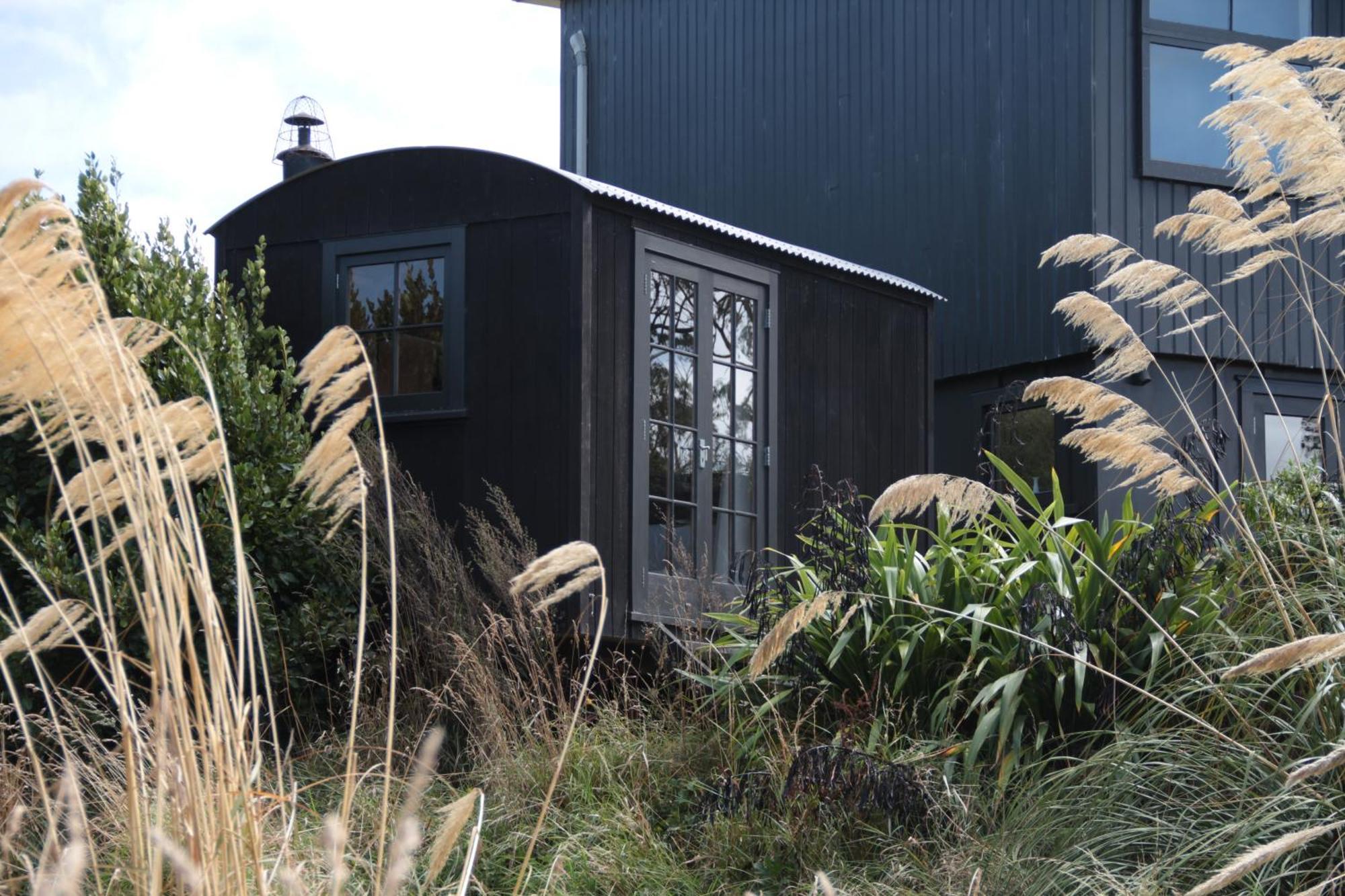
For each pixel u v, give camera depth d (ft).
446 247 25.55
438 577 22.22
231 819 7.36
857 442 30.14
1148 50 36.37
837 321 29.99
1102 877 13.19
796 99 43.47
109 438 7.29
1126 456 16.58
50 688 17.97
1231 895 12.98
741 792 16.71
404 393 25.76
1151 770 14.75
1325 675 14.75
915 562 18.84
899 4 40.98
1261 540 17.93
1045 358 36.27
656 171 46.91
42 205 6.94
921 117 40.16
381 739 19.60
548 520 23.75
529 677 21.59
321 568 22.53
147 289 22.03
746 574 26.55
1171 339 35.70
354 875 13.99
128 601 18.89
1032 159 37.14
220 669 7.52
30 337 6.88
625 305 24.81
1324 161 17.53
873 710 17.63
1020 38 37.70
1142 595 17.28
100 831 12.54
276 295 27.30
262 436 22.40
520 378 24.45
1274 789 14.03
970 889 13.24
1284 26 38.04
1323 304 37.24
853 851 15.76
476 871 16.15
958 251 38.93
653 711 20.70
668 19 47.06
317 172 27.04
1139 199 36.09
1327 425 36.50
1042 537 19.25
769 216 43.88
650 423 25.12
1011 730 16.71
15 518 19.22
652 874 16.01
